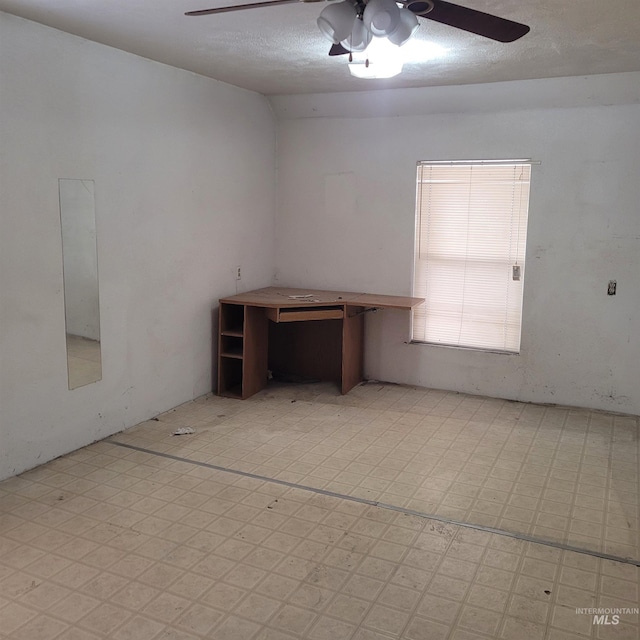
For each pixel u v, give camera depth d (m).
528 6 2.73
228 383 5.05
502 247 4.80
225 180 4.82
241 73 4.32
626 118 4.27
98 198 3.73
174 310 4.45
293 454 3.80
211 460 3.70
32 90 3.27
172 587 2.52
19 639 2.22
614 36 3.20
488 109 4.61
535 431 4.24
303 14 2.93
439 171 4.89
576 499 3.29
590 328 4.59
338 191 5.22
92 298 3.78
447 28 3.05
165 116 4.17
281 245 5.51
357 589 2.52
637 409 4.55
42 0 2.84
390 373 5.28
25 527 2.94
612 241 4.43
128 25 3.21
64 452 3.71
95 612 2.37
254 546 2.81
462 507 3.19
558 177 4.50
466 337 5.04
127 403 4.14
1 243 3.20
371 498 3.27
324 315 4.76
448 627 2.31
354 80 4.42
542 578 2.61
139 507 3.14
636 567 2.69
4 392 3.31
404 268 5.08
